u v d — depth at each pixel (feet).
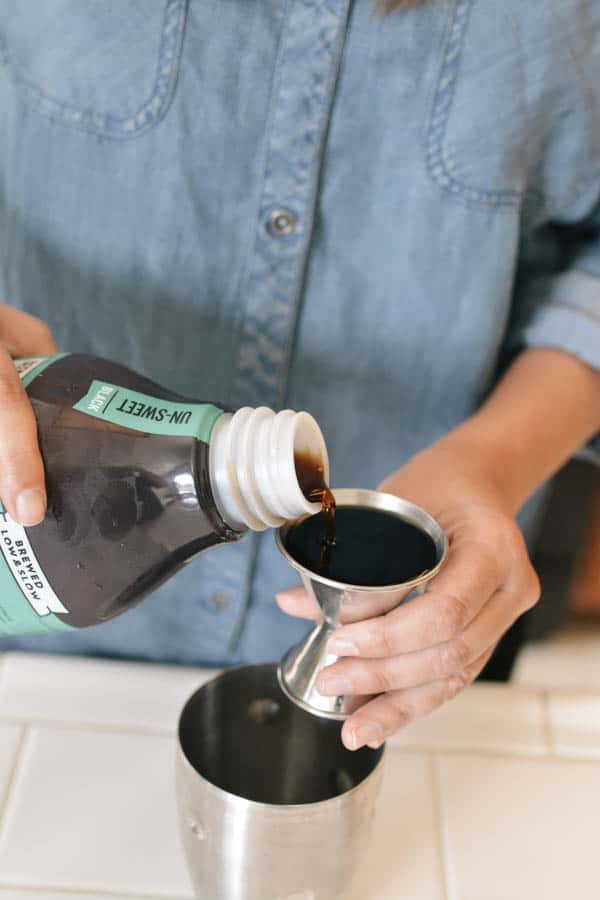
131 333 2.15
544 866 1.78
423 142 1.92
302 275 2.06
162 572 1.45
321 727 1.73
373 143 1.93
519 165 1.98
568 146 2.02
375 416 2.26
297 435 1.41
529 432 2.03
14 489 1.29
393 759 1.98
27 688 2.06
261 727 1.78
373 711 1.48
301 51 1.83
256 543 2.30
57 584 1.42
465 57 1.84
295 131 1.90
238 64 1.85
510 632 2.87
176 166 1.94
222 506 1.38
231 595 2.36
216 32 1.83
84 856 1.73
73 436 1.38
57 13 1.84
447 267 2.05
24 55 1.91
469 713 2.09
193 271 2.05
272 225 1.99
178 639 2.46
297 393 2.21
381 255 2.05
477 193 1.97
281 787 1.78
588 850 1.82
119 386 1.47
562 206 2.15
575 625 4.67
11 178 2.05
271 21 1.82
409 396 2.23
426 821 1.85
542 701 2.13
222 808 1.40
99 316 2.14
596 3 1.86
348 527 1.50
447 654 1.46
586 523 4.09
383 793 1.90
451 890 1.72
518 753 2.02
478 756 2.01
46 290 2.15
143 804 1.84
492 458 1.90
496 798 1.91
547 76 1.88
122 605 1.47
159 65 1.86
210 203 1.98
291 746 1.79
